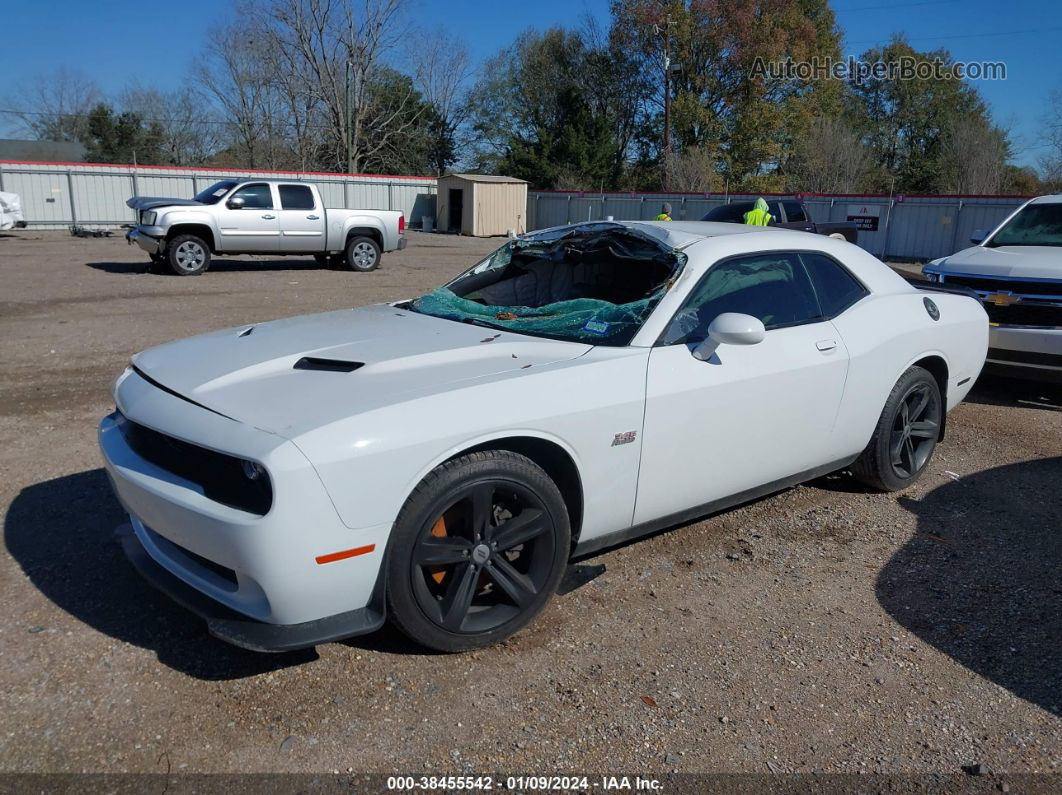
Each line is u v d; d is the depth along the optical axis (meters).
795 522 4.33
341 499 2.56
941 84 48.12
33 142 48.97
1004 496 4.77
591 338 3.46
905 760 2.55
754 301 3.87
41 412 5.93
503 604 3.11
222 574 2.77
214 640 3.06
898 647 3.17
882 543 4.10
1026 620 3.39
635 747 2.57
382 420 2.67
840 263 4.38
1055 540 4.18
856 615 3.41
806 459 4.09
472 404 2.84
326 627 2.68
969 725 2.72
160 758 2.45
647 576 3.69
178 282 14.36
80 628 3.10
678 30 44.19
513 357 3.25
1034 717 2.77
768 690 2.88
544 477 3.02
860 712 2.77
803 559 3.90
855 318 4.26
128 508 3.03
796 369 3.82
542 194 35.94
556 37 52.19
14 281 13.91
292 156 48.44
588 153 46.84
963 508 4.57
